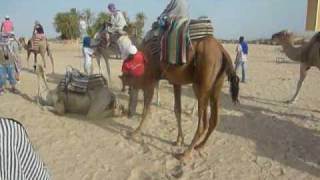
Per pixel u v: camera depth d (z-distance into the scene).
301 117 9.96
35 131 8.07
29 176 1.80
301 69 11.39
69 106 9.30
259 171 6.50
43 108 9.66
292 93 13.57
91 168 6.40
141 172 6.33
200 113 6.78
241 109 10.70
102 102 9.05
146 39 7.81
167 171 6.39
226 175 6.31
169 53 6.82
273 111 10.59
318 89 14.51
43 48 17.28
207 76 6.58
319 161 6.96
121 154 7.03
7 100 10.76
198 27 6.73
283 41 11.46
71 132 8.09
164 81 14.71
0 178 1.72
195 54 6.68
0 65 11.67
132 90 9.12
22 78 14.95
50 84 14.05
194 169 6.51
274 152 7.34
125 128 8.51
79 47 45.25
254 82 16.50
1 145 1.71
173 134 8.20
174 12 7.02
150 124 8.88
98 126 8.57
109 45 12.85
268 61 29.02
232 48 43.22
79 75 9.48
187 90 13.20
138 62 7.58
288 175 6.37
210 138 8.05
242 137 8.16
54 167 6.37
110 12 12.65
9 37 12.37
